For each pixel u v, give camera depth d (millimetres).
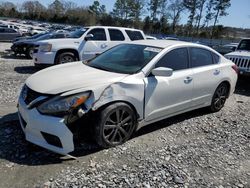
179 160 4051
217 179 3678
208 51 5891
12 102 6066
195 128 5328
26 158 3787
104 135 4055
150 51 4875
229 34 72625
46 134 3688
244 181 3689
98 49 10781
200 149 4461
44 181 3354
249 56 9305
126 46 5305
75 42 10422
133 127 4406
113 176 3537
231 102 7602
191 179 3613
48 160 3777
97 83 3953
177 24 81000
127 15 87375
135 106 4309
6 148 3988
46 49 10078
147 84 4422
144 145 4422
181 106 5172
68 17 97250
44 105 3680
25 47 14812
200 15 74000
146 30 84812
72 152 3998
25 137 4008
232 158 4266
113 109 4031
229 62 6469
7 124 4762
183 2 77562
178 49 5137
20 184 3275
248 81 10227
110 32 11078
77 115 3730
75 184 3328
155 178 3561
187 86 5145
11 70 10445
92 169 3652
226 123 5750
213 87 5902
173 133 5000
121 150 4180
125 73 4414
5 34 25109
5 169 3523
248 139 5016
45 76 4266
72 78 4094
